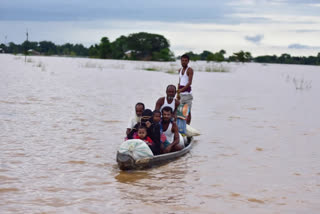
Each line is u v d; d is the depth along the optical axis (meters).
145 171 7.42
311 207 5.76
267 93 22.44
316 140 10.14
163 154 7.96
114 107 14.55
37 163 7.53
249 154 8.73
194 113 14.34
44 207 5.53
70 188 6.31
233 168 7.65
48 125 10.88
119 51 159.00
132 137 8.63
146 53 168.25
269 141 9.98
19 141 9.05
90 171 7.23
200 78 35.16
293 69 69.81
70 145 8.93
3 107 13.35
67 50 196.38
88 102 15.55
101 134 10.11
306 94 22.23
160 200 5.89
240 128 11.63
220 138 10.31
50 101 15.30
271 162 8.11
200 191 6.33
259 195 6.21
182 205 5.71
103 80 27.45
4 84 20.61
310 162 8.12
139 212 5.43
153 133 8.36
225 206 5.73
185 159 8.30
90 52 164.25
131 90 21.09
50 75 29.69
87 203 5.71
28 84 21.38
